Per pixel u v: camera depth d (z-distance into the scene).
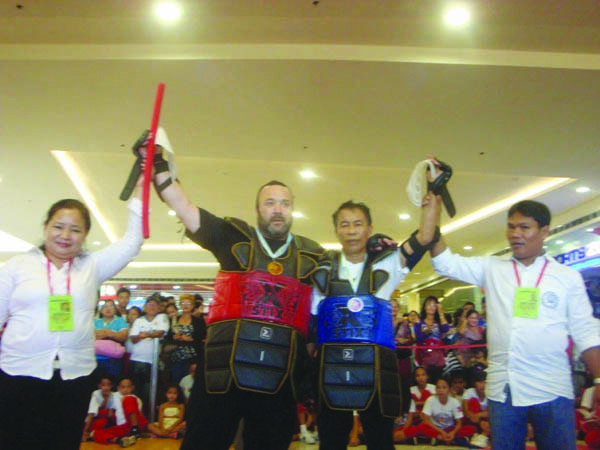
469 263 2.48
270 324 2.02
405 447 5.28
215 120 6.82
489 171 8.39
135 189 2.30
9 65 5.55
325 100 6.19
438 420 5.46
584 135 6.93
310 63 5.40
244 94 6.10
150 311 6.14
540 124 6.64
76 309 2.10
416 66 5.39
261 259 2.12
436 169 2.44
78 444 2.06
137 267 18.80
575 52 5.39
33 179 9.62
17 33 5.37
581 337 2.22
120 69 5.61
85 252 2.26
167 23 5.16
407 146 7.46
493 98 6.01
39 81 5.90
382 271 2.31
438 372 5.95
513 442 2.17
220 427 1.97
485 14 4.85
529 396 2.16
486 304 2.41
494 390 2.24
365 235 2.37
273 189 2.25
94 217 12.58
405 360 5.87
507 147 7.39
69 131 7.33
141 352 5.77
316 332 2.40
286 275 2.11
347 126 6.88
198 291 20.39
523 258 2.36
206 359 2.01
